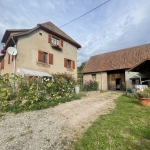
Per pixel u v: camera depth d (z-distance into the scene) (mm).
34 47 14812
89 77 23812
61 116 6117
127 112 6312
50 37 17125
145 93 7980
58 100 9039
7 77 8156
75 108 7562
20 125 5074
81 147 3467
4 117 6047
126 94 13570
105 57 24531
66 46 20141
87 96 12539
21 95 7965
